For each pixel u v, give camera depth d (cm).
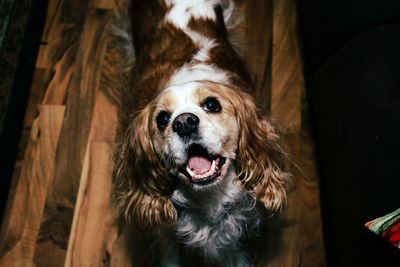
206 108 184
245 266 240
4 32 286
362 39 185
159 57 233
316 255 237
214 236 227
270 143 209
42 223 256
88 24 309
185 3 248
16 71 283
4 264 248
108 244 249
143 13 256
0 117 267
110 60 298
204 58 228
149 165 198
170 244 234
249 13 304
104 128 279
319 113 193
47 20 313
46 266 246
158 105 186
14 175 270
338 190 166
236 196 210
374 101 166
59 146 275
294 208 248
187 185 196
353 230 153
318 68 213
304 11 220
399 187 146
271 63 288
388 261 140
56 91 291
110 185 263
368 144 159
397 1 190
